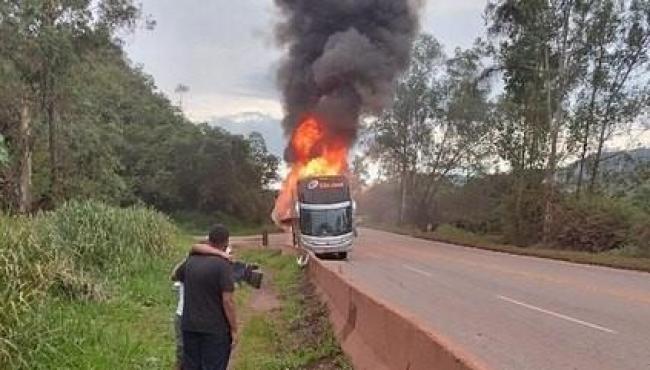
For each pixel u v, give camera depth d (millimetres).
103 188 32062
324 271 16750
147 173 78312
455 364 5449
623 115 39219
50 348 8266
